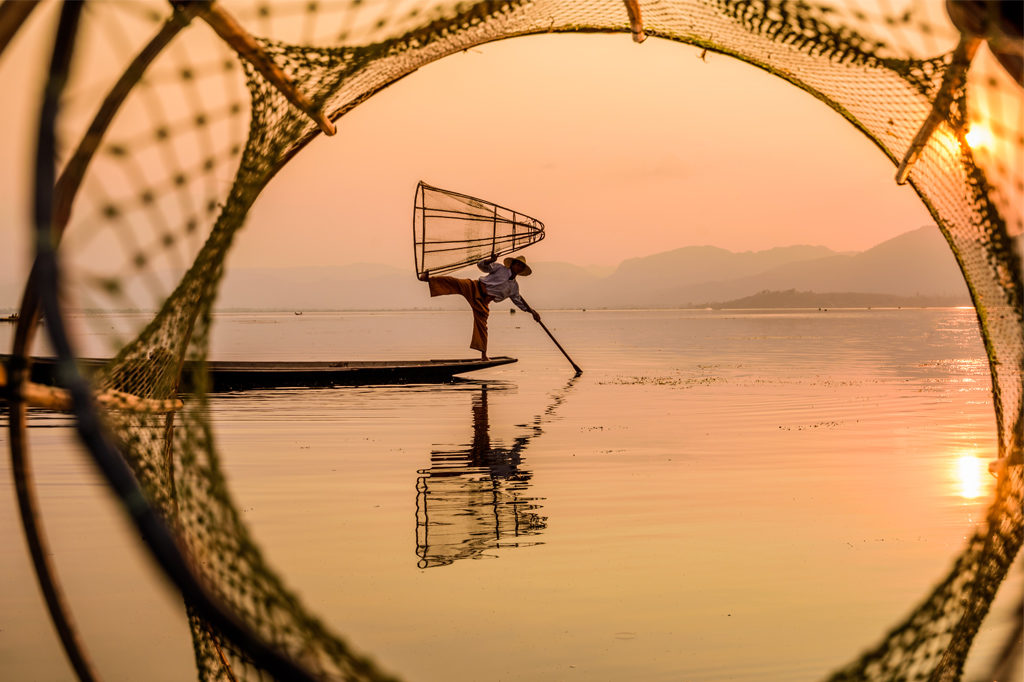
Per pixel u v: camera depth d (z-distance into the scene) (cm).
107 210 186
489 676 429
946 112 318
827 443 1176
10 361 200
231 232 265
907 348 3788
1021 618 264
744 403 1673
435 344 4353
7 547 648
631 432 1288
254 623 211
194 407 256
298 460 1056
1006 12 219
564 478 941
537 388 1986
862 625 498
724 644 469
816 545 667
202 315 260
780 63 368
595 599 543
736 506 800
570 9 372
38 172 148
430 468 1002
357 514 773
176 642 467
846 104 375
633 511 782
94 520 726
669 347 4003
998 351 356
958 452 1103
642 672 434
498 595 552
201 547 256
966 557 281
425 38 323
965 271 366
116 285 185
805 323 8775
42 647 462
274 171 357
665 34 400
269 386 1986
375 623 503
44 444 1133
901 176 384
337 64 294
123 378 285
